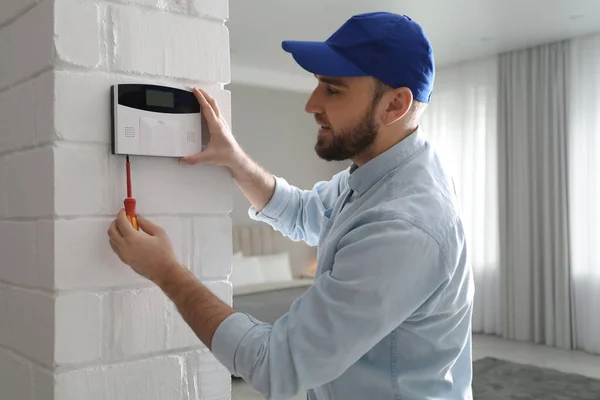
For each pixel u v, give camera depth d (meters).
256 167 1.22
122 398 0.91
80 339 0.87
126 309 0.92
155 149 0.93
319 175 6.46
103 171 0.89
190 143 0.97
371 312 0.84
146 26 0.93
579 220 4.71
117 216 0.89
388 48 0.94
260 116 5.94
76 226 0.86
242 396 3.68
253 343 0.86
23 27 0.92
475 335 5.32
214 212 1.03
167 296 0.90
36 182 0.89
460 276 0.97
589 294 4.66
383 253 0.85
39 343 0.89
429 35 4.54
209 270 1.01
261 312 4.20
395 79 0.95
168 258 0.88
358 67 0.95
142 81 0.93
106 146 0.89
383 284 0.84
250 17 4.05
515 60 5.04
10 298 0.98
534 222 4.96
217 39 1.02
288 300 4.43
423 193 0.96
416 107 1.01
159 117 0.93
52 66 0.84
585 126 4.63
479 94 5.32
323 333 0.85
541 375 4.10
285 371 0.84
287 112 6.17
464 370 1.10
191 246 0.99
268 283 5.17
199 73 1.00
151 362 0.95
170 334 0.97
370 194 1.03
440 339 0.98
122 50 0.90
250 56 5.24
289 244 5.96
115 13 0.89
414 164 1.01
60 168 0.84
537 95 4.95
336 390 1.00
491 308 5.30
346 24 0.98
